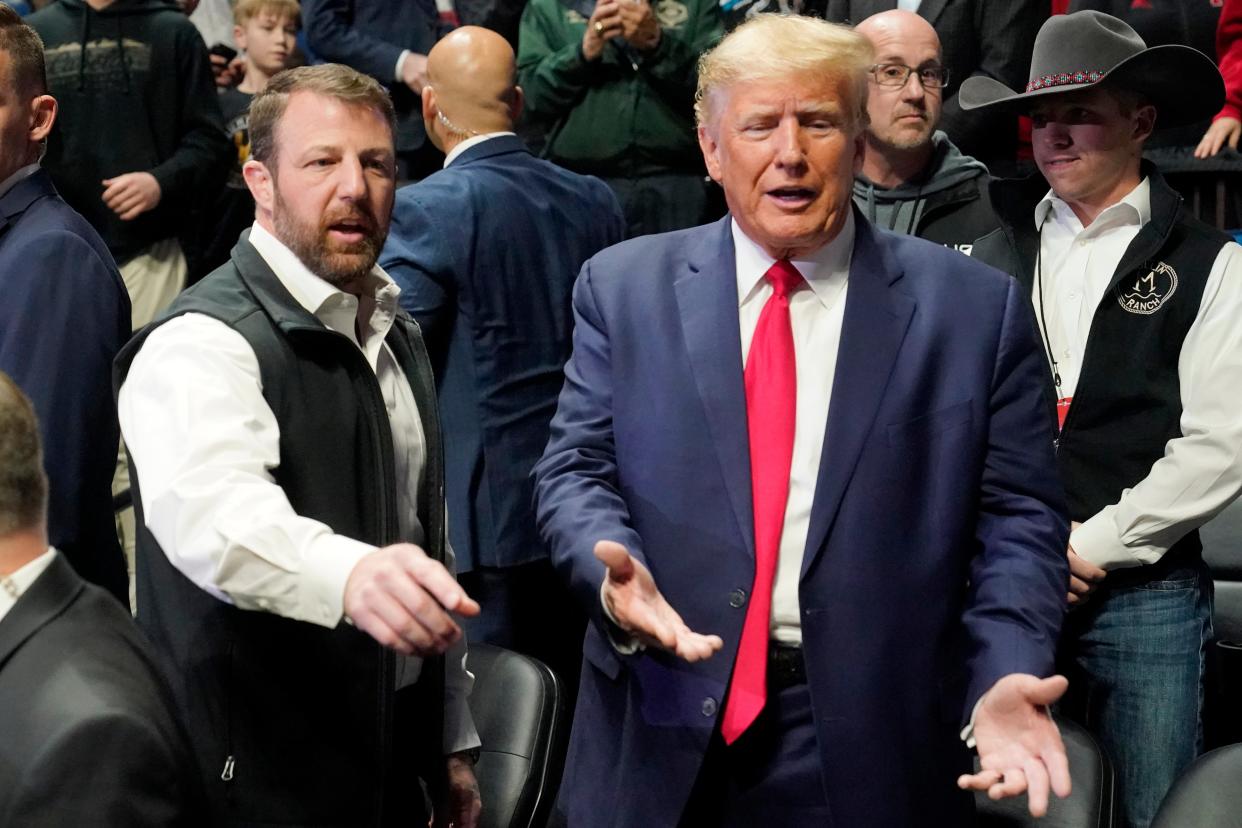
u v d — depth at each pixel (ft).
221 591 5.21
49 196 8.09
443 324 9.95
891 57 10.40
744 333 6.39
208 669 5.87
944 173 10.62
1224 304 8.21
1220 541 10.34
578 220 10.49
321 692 5.93
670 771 6.00
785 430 6.16
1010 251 9.12
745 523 6.03
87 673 4.25
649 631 5.30
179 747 4.33
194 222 14.23
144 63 13.21
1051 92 8.45
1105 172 8.59
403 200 9.93
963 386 6.17
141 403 5.71
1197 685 8.49
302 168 6.11
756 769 6.07
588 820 6.30
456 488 9.97
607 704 6.36
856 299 6.23
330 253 6.11
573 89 12.97
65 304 7.72
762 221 6.11
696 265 6.44
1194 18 12.50
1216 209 12.82
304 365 6.03
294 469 5.93
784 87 5.99
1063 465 8.62
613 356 6.39
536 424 10.16
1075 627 8.63
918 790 5.97
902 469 6.05
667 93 12.87
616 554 5.25
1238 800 6.01
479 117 10.36
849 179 6.15
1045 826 6.94
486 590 10.05
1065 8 12.71
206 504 5.28
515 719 7.62
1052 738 5.32
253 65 15.08
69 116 13.05
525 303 10.12
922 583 6.02
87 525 7.67
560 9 13.25
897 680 5.97
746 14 12.81
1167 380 8.38
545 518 6.22
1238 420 8.06
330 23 14.83
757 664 6.00
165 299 13.46
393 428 6.45
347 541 5.09
